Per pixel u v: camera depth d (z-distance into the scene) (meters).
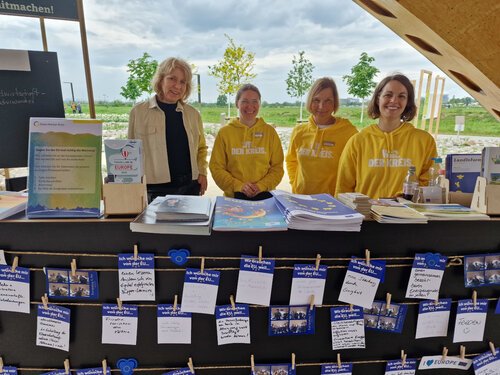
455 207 1.13
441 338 1.16
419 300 1.13
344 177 1.89
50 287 1.08
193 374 1.14
